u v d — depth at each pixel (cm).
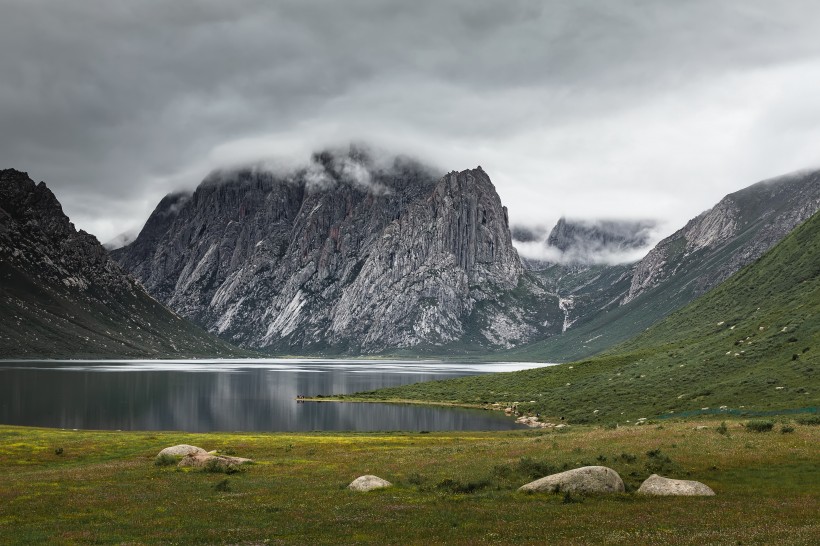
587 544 3228
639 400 13738
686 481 4722
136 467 6706
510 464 5844
